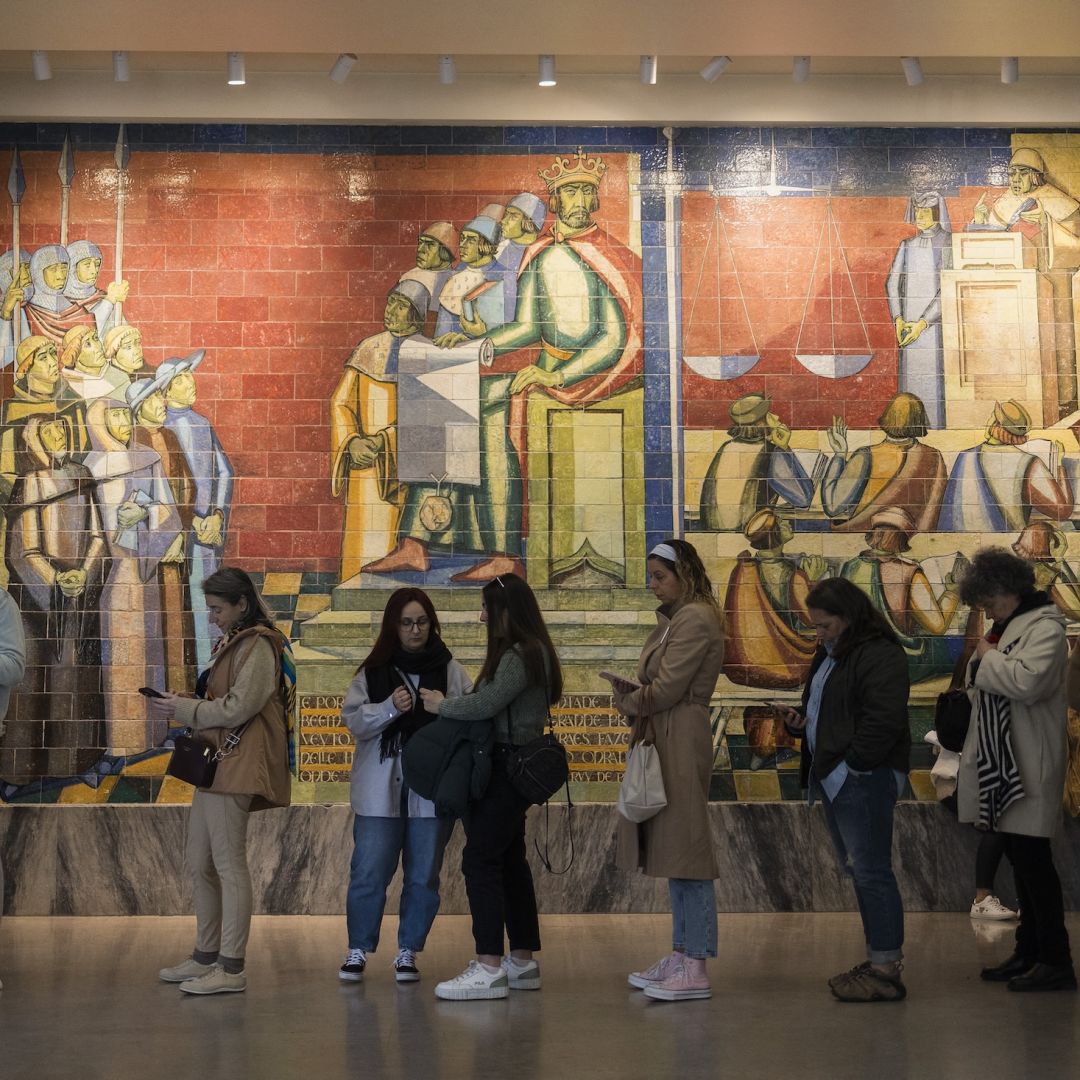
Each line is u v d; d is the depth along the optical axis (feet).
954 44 25.40
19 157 28.07
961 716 19.31
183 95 27.99
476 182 28.32
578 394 27.94
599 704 27.12
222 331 27.89
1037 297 28.32
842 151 28.50
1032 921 19.07
